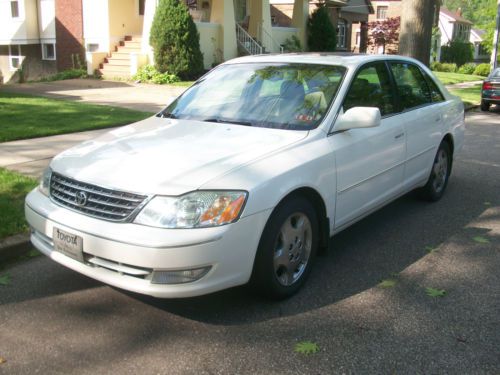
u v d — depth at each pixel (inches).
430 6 541.3
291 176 147.4
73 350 130.3
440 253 192.5
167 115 195.2
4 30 959.0
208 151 150.4
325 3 1068.5
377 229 217.2
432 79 248.8
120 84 712.4
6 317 145.5
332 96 177.6
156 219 129.6
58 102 514.3
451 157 263.3
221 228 131.0
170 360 126.3
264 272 144.2
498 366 124.6
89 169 145.9
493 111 657.6
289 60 199.8
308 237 160.2
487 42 2023.9
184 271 129.5
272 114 177.2
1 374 120.6
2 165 281.0
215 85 202.2
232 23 818.8
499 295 160.2
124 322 143.1
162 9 708.7
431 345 133.0
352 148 174.1
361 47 1486.2
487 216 235.3
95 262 136.8
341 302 154.7
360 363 125.6
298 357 127.7
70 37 863.7
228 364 125.0
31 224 154.8
